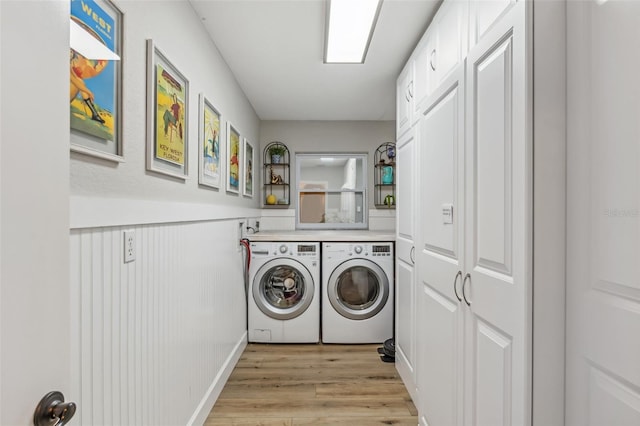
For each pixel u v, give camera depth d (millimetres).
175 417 1454
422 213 1748
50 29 505
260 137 3836
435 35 1659
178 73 1477
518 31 914
